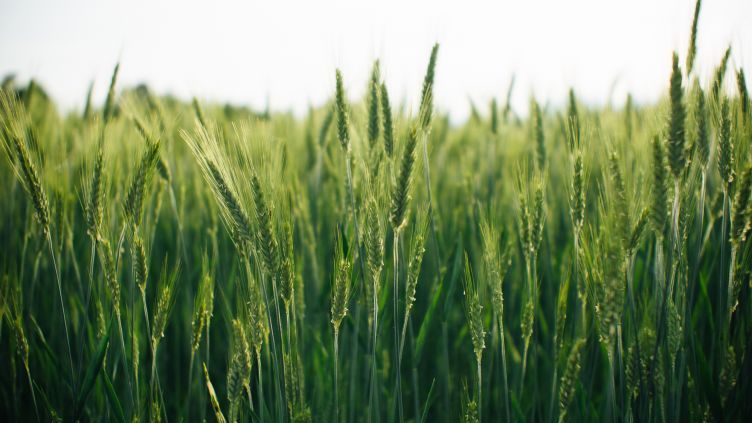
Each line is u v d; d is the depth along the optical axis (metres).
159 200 1.07
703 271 1.03
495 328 1.00
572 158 0.94
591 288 0.91
